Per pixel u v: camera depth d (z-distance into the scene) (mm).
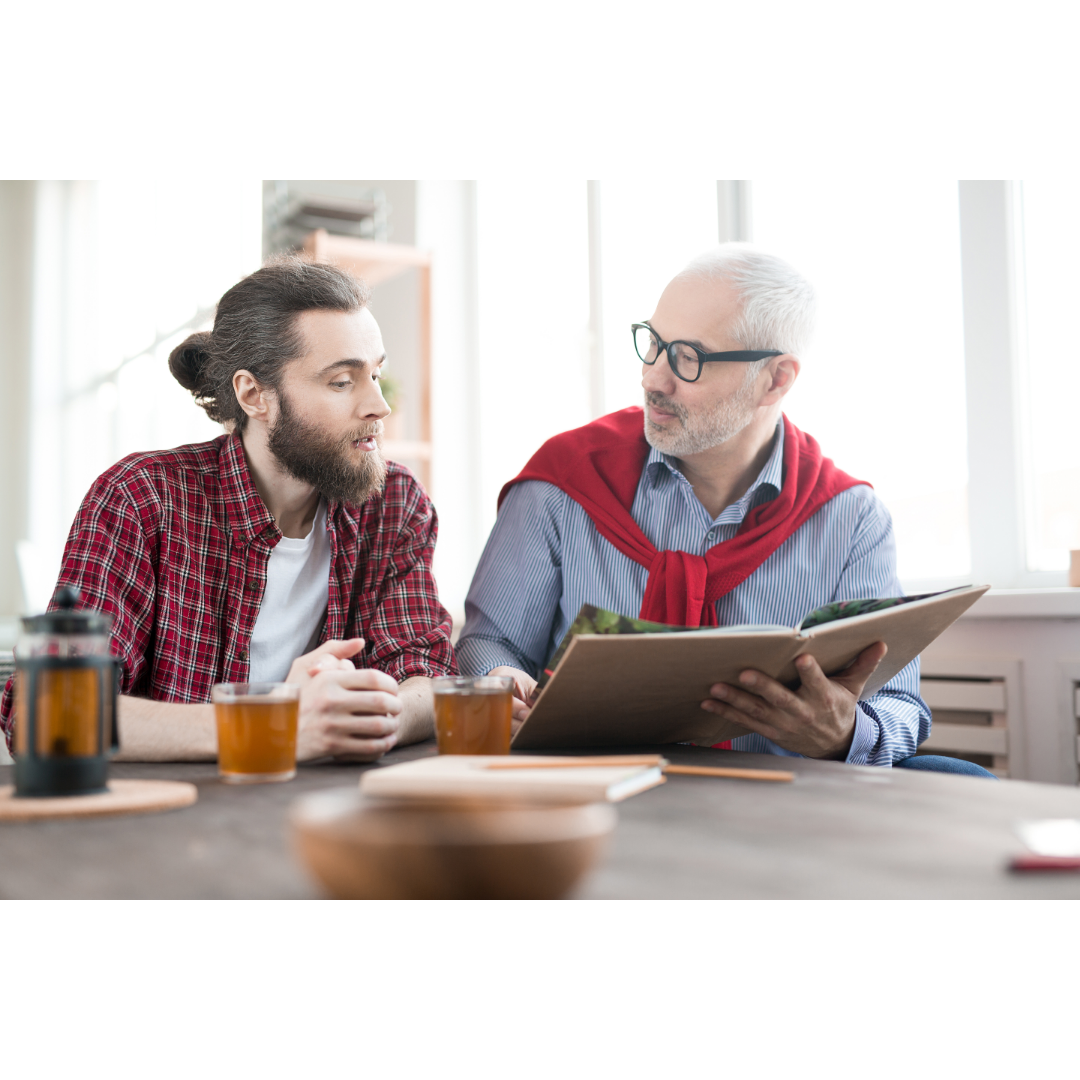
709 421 1535
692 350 1517
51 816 684
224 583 1386
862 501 1623
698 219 2898
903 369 2307
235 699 857
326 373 1354
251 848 597
